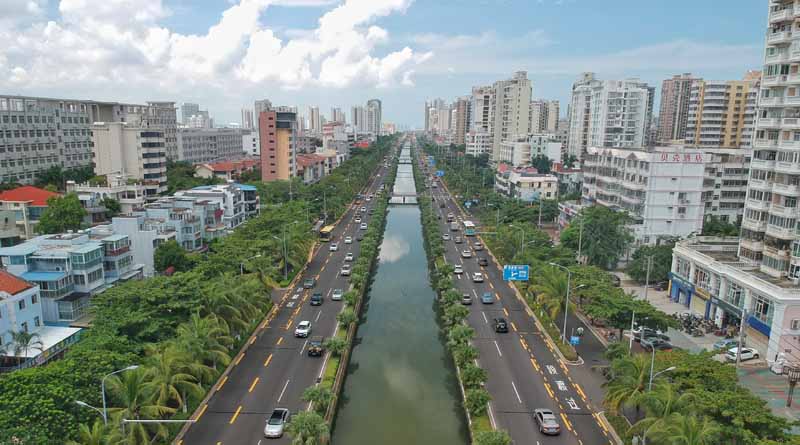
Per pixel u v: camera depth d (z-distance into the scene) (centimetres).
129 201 12275
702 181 10225
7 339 5891
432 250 11788
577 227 10444
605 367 5900
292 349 6669
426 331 7888
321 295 8694
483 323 7756
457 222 16300
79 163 17375
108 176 13200
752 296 6712
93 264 7375
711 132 19225
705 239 8850
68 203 10300
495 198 15962
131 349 5166
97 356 4628
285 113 19488
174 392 4684
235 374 5956
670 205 10262
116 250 7919
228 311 6425
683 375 4559
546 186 16812
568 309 7019
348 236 14112
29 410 3800
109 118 19662
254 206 14288
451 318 7344
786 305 6112
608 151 11881
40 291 6806
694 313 7994
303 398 4966
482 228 14275
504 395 5553
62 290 6931
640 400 4309
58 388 4041
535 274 8144
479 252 12469
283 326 7481
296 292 9100
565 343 6825
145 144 14988
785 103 7000
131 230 8869
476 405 5016
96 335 5188
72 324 6825
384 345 7356
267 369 6088
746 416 3819
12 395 3934
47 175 14812
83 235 7875
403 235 14938
